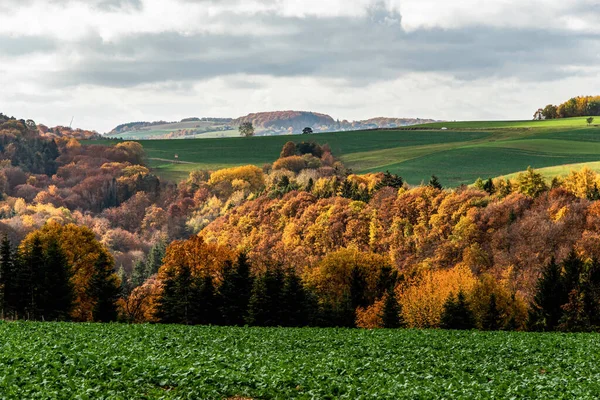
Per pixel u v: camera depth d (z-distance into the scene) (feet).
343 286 369.30
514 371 132.05
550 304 288.92
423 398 100.99
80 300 345.72
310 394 100.99
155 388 101.91
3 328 178.19
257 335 186.50
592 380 120.78
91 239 370.53
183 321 301.43
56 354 121.70
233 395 101.35
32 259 304.50
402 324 289.74
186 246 374.84
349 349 158.71
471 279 341.82
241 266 307.78
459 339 185.26
